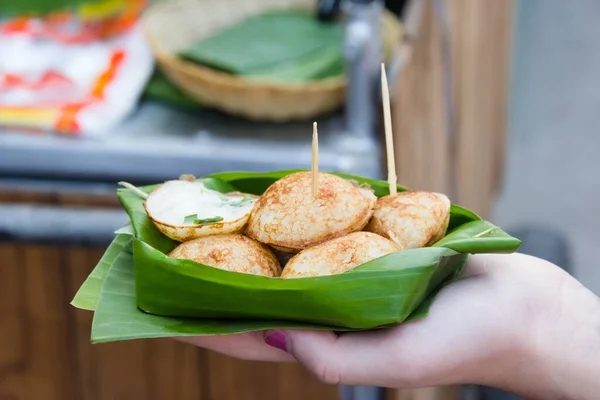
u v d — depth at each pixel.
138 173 0.59
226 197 0.46
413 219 0.43
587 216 1.37
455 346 0.42
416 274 0.40
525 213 1.38
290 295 0.40
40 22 0.77
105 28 0.75
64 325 0.63
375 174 0.59
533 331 0.43
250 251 0.43
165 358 0.63
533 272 0.45
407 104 0.66
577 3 2.00
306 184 0.44
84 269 0.61
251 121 0.65
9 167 0.59
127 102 0.65
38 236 0.58
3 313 0.62
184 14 0.73
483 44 1.02
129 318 0.42
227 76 0.64
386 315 0.40
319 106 0.64
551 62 1.79
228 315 0.42
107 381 0.64
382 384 0.42
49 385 0.64
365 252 0.42
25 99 0.64
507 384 0.45
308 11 0.77
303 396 0.63
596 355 0.43
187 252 0.43
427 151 0.76
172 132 0.63
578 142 1.57
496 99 1.22
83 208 0.59
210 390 0.64
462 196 0.97
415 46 0.67
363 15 0.60
